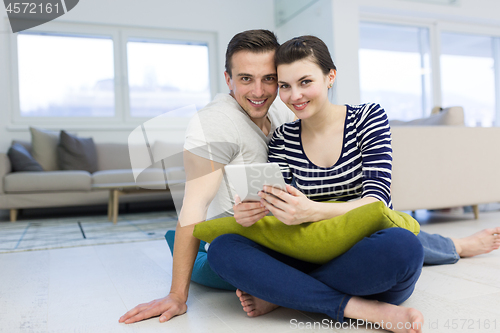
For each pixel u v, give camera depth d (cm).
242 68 117
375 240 91
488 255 178
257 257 102
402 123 344
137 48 561
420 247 90
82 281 158
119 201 439
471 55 626
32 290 147
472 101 627
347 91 516
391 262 89
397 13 562
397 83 586
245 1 600
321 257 101
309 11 548
